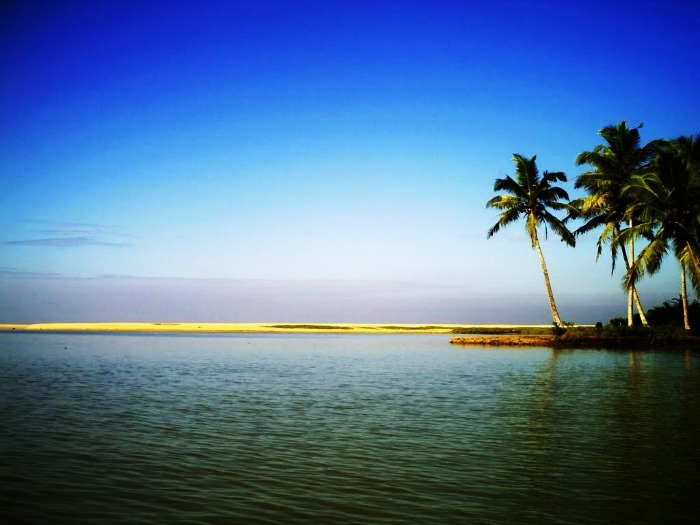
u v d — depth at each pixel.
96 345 67.75
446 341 83.19
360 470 12.36
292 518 9.56
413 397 23.55
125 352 54.41
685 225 46.69
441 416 18.98
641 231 47.22
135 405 21.28
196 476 11.89
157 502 10.30
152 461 13.07
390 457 13.47
